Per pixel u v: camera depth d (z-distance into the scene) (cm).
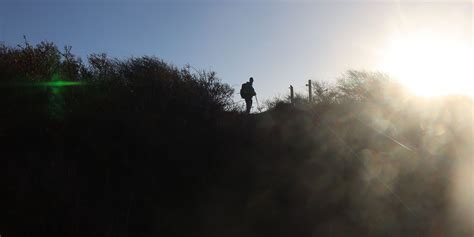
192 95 1395
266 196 1177
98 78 1320
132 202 1019
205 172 1184
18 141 1100
